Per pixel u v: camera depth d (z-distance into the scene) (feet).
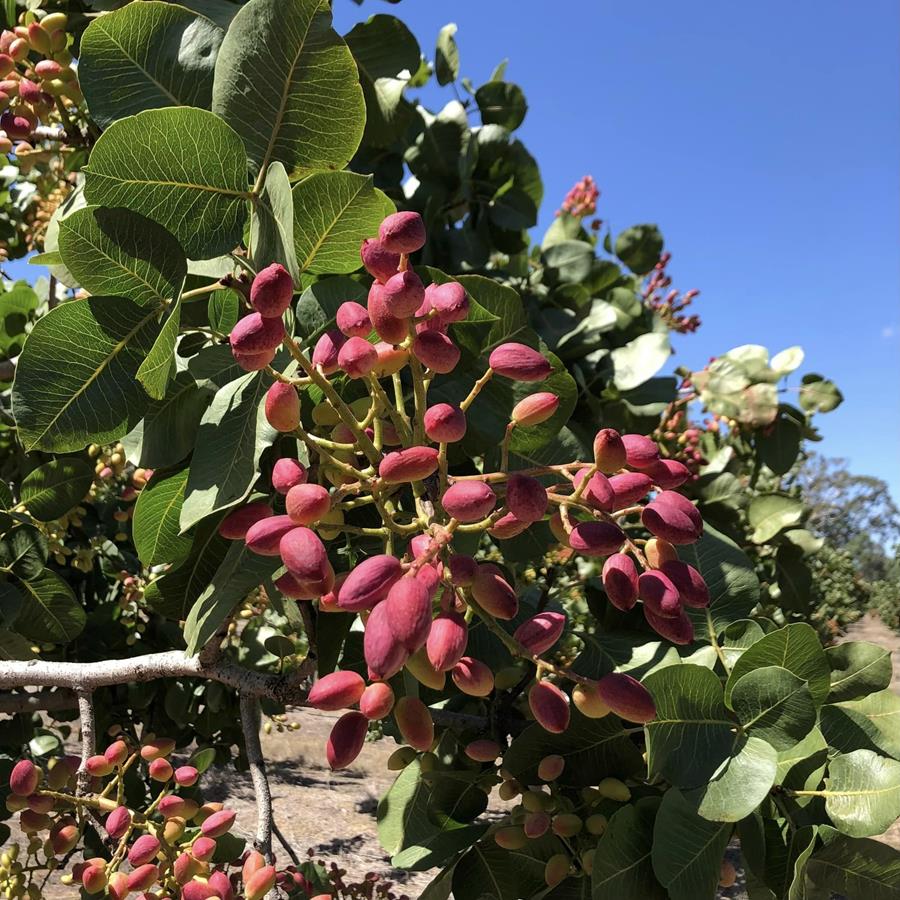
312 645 1.47
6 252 3.21
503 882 1.50
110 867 1.39
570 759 1.44
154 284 1.22
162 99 1.35
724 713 1.30
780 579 3.56
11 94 1.73
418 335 1.08
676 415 3.98
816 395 3.68
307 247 1.30
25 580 1.95
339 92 1.24
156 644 3.52
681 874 1.21
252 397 1.24
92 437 1.24
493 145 3.01
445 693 1.63
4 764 1.90
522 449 1.59
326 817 8.36
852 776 1.32
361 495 1.28
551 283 3.28
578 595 4.28
